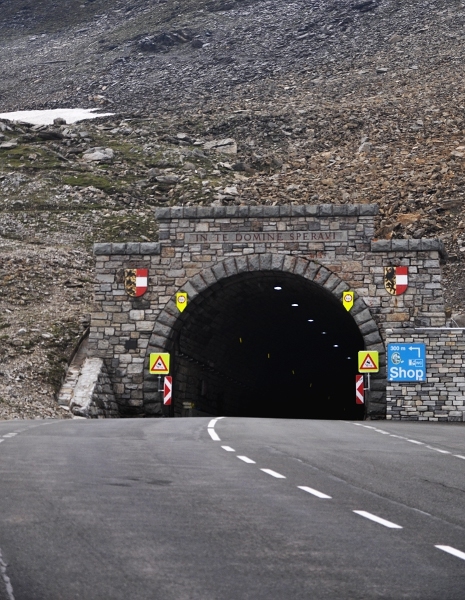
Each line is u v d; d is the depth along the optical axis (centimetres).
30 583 948
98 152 8369
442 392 4412
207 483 1673
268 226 4606
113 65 15400
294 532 1245
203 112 10712
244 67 13888
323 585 976
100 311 4659
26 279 5556
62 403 4262
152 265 4659
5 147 8394
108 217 7038
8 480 1634
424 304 4484
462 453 2475
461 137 8481
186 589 945
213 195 7412
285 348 6519
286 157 8750
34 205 7200
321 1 16500
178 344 4800
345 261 4544
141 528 1238
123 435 2728
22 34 19225
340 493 1620
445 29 13100
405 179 7600
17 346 4612
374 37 13750
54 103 13638
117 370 4616
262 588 958
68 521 1270
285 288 4978
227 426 3241
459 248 6450
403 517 1405
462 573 1042
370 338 4481
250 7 17375
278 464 2016
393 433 3212
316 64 13150
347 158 8412
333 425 3609
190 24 16888
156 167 8225
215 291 4706
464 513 1474
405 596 939
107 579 976
